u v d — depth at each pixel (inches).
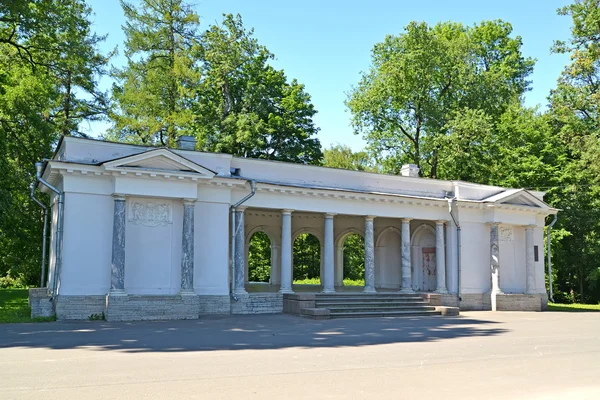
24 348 557.6
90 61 1446.9
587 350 587.5
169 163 933.2
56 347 565.0
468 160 1755.7
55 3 1240.2
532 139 1790.1
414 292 1192.2
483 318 1032.2
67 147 909.8
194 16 1699.1
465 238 1285.7
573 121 1737.2
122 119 1546.5
